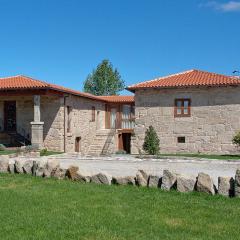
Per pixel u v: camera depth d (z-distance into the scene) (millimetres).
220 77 25547
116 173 14570
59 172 12297
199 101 24812
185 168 16391
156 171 15266
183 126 25016
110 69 74125
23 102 27188
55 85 27594
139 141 25688
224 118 24406
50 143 26625
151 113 25547
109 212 8188
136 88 25500
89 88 74812
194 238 6629
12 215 7852
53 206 8617
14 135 26172
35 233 6742
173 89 25172
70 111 28641
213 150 24516
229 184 9820
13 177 12477
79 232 6832
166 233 6895
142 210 8398
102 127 37031
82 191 10164
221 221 7676
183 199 9391
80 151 30734
